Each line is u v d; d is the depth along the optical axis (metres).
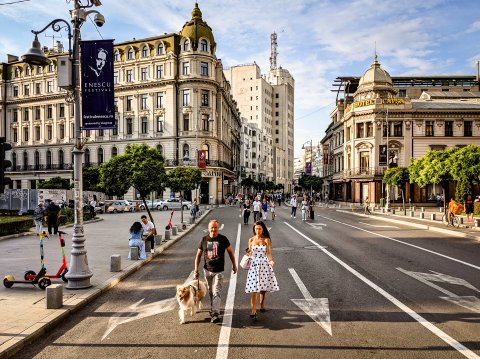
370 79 57.03
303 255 13.31
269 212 39.66
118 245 15.58
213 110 57.31
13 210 31.69
